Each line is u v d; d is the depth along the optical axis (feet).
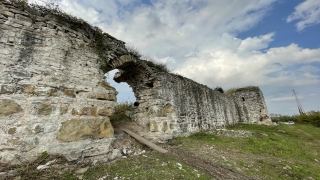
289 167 17.78
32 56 13.65
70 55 15.92
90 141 15.02
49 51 14.62
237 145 25.54
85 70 16.71
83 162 13.97
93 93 16.65
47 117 13.34
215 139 29.12
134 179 11.56
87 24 17.99
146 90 28.30
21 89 12.66
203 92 41.98
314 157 23.44
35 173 11.13
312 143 35.04
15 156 11.46
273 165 18.15
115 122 27.84
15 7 13.62
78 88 15.71
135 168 13.47
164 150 18.97
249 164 17.83
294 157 22.12
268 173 15.90
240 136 32.35
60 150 13.26
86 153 14.46
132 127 27.02
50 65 14.42
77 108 15.16
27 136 12.18
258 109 68.85
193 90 37.32
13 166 11.18
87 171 12.69
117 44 21.91
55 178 11.22
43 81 13.76
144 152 18.25
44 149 12.63
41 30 14.61
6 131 11.54
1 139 11.28
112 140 16.63
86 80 16.52
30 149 12.10
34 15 14.44
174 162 15.40
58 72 14.74
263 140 29.73
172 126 27.53
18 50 13.07
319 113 67.51
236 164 17.35
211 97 45.93
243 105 70.59
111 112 17.51
